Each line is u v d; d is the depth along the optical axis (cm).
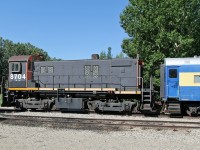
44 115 2020
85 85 2230
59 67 2303
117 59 2186
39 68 2348
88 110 2227
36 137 1252
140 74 2159
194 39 3428
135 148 1051
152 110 2070
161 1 3372
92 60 2234
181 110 2042
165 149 1038
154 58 3234
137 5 3519
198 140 1194
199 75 1936
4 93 2381
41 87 2322
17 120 1722
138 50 3422
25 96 2391
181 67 1973
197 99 1936
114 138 1236
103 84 2198
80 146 1084
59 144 1118
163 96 2025
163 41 3259
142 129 1443
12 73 2370
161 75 2048
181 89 1969
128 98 2191
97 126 1521
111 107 2112
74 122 1627
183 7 3331
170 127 1459
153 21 3347
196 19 3425
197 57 1986
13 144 1116
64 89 2245
